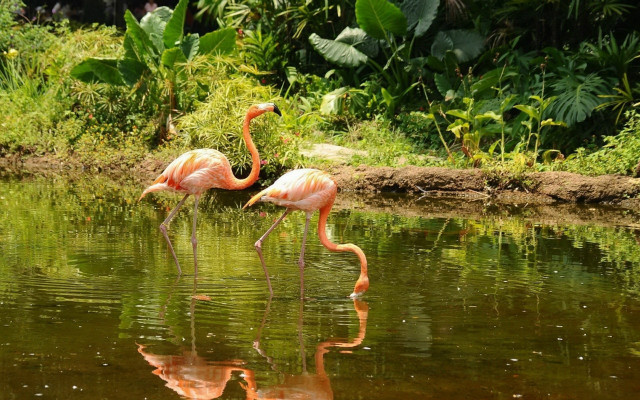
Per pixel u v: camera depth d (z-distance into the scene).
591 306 6.50
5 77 20.27
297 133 15.77
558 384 4.71
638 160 13.26
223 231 9.67
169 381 4.62
